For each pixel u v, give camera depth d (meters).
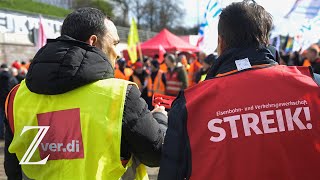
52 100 1.55
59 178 1.51
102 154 1.46
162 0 49.50
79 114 1.50
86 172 1.47
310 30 6.24
